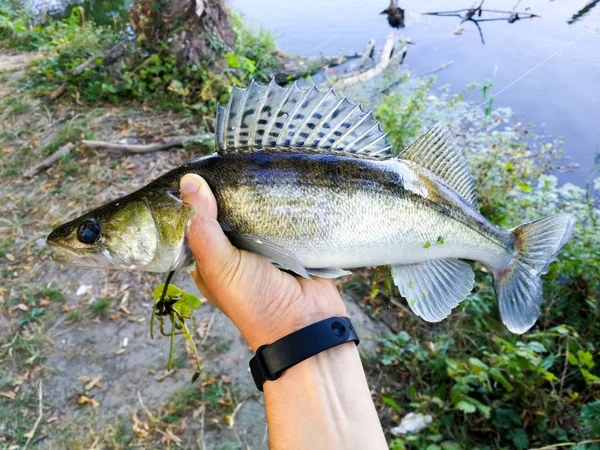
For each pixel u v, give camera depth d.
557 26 1.50
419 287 0.34
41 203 0.79
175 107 1.01
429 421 0.50
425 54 1.38
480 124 0.96
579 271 0.61
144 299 0.64
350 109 0.30
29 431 0.50
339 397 0.25
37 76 1.13
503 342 0.52
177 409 0.52
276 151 0.29
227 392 0.54
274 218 0.29
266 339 0.27
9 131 0.95
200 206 0.27
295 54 1.42
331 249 0.30
